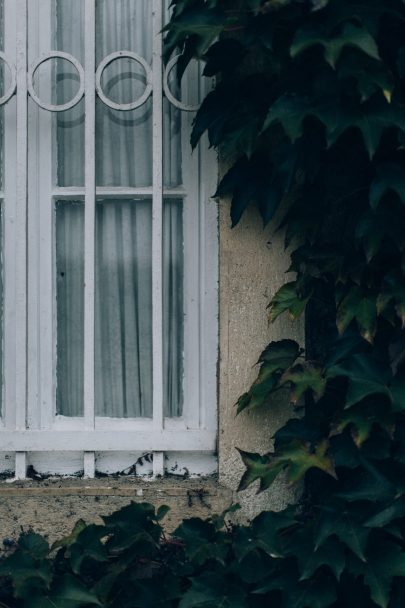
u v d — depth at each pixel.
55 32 3.53
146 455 3.52
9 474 3.52
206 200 3.49
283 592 3.16
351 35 2.96
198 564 3.24
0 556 3.38
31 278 3.51
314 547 3.16
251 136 3.21
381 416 3.15
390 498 3.14
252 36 3.07
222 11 3.16
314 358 3.42
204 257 3.50
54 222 3.54
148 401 3.58
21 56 3.44
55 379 3.54
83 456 3.51
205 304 3.50
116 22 3.54
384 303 3.13
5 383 3.51
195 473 3.51
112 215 3.58
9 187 3.51
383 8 3.05
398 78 3.10
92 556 3.25
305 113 3.03
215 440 3.48
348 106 3.04
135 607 3.23
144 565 3.34
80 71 3.41
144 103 3.49
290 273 3.39
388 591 3.08
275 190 3.28
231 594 3.19
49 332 3.52
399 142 3.05
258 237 3.40
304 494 3.42
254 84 3.27
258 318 3.40
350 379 3.14
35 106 3.51
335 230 3.36
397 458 3.17
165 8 3.50
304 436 3.27
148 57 3.54
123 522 3.29
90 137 3.43
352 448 3.20
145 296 3.58
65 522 3.39
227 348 3.41
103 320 3.58
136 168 3.55
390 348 3.15
